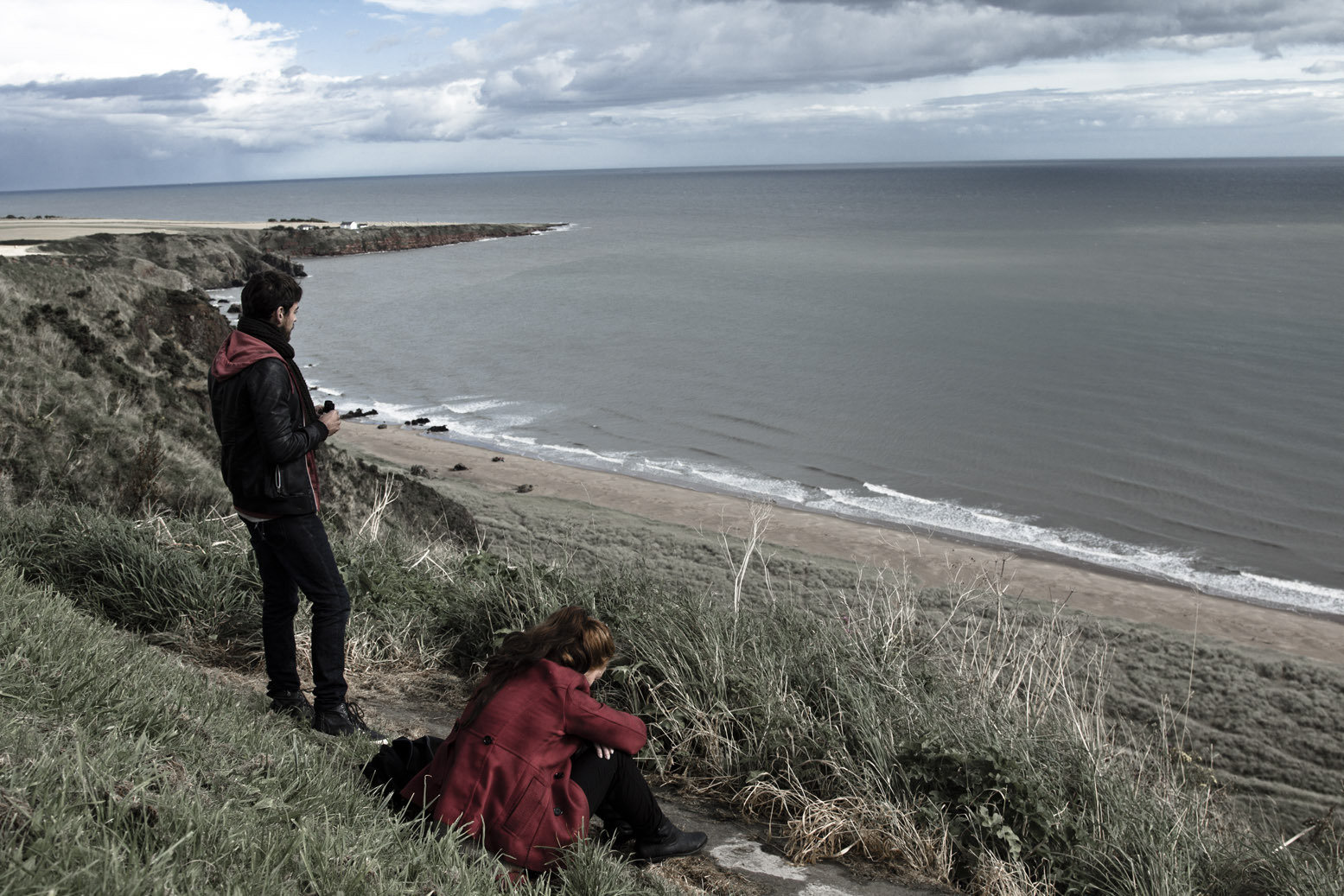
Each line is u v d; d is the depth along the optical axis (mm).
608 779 3391
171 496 9953
